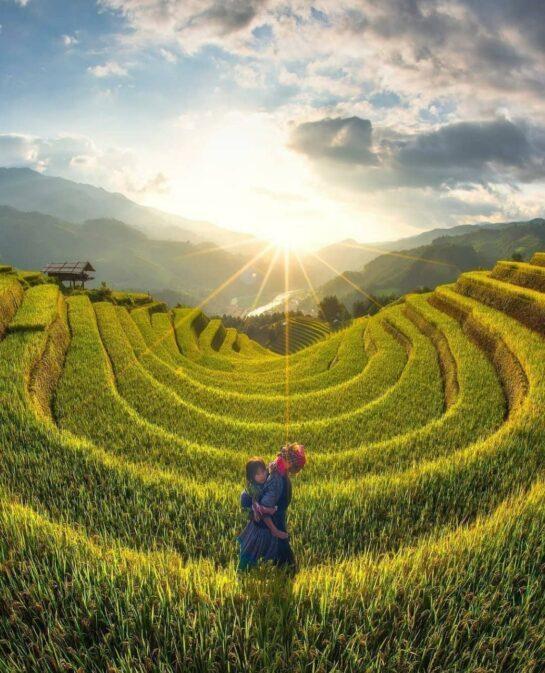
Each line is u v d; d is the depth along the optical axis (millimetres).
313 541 7520
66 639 4062
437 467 9867
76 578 4746
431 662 3857
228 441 14875
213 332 59188
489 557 5359
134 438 13164
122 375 21109
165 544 7211
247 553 5363
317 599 4660
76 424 13961
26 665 3807
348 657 3812
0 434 11000
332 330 91688
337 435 15422
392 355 27859
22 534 5562
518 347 18703
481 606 4492
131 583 4617
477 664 3939
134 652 3977
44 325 21344
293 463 5188
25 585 4609
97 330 28078
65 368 19828
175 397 18797
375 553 7145
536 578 4973
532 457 9781
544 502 6770
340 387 22594
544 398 13359
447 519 8117
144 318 45562
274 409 19969
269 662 3832
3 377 15000
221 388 26391
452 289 36781
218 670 3771
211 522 8102
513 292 25188
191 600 4527
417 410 17625
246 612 4301
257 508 5125
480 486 9016
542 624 4316
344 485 9797
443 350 24891
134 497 8773
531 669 3824
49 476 9117
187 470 11539
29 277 41406
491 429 13492
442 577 4934
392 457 12062
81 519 7762
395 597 4660
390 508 8461
